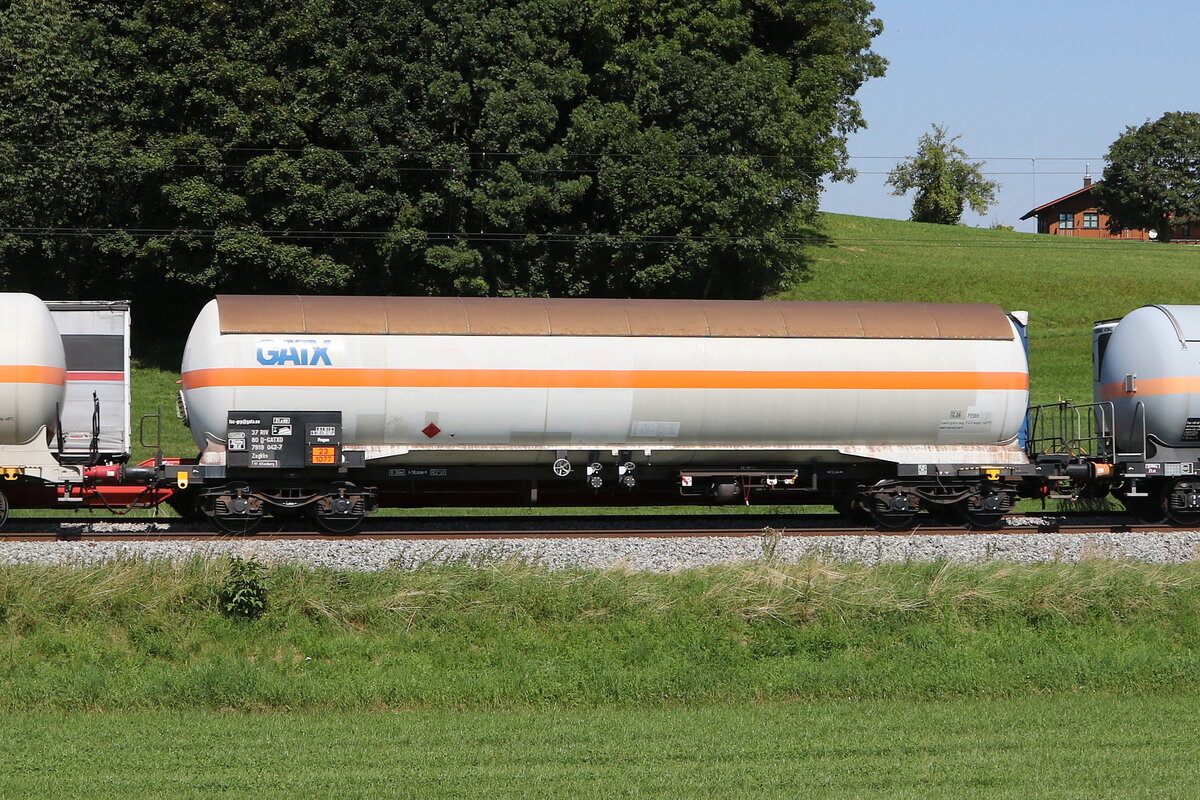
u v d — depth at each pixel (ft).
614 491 137.80
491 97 240.73
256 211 240.94
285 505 121.39
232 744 73.00
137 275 250.57
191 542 110.83
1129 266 387.96
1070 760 69.56
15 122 231.91
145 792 63.52
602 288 262.06
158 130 238.48
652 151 244.63
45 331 118.73
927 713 81.30
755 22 298.56
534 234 248.11
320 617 93.97
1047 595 99.50
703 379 124.57
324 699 83.41
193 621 93.20
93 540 114.42
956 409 129.49
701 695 85.51
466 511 155.43
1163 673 89.40
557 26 251.39
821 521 138.41
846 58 345.31
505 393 121.60
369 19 245.45
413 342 120.88
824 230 433.48
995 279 358.02
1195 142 540.52
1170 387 131.64
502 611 94.89
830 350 127.44
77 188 234.99
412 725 77.87
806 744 72.84
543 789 63.77
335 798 62.54
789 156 277.23
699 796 62.75
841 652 93.45
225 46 236.43
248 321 119.14
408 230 244.42
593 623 94.73
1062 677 88.63
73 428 127.54
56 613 92.48
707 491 133.28
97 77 238.07
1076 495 137.08
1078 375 258.57
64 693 82.99
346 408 119.34
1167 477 135.64
